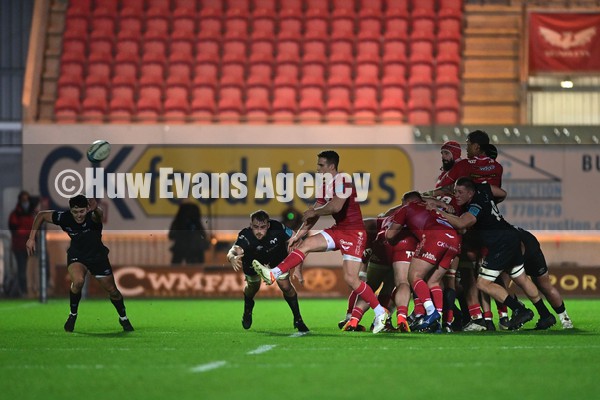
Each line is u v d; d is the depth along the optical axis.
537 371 31.19
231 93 92.94
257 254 44.91
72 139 81.00
